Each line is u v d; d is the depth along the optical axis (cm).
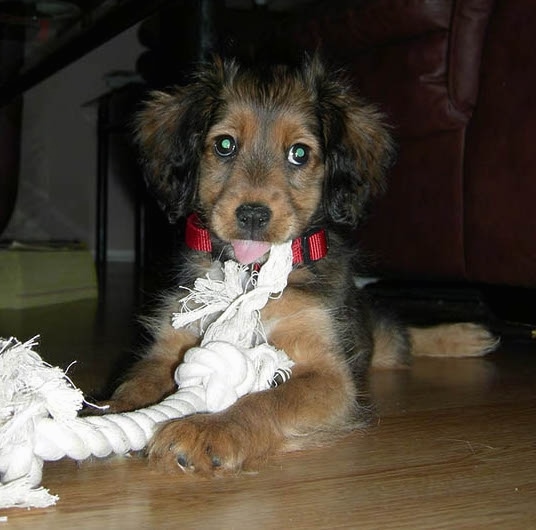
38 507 38
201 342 52
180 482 41
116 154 224
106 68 222
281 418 47
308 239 60
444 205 85
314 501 39
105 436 40
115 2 77
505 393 65
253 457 44
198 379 47
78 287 129
